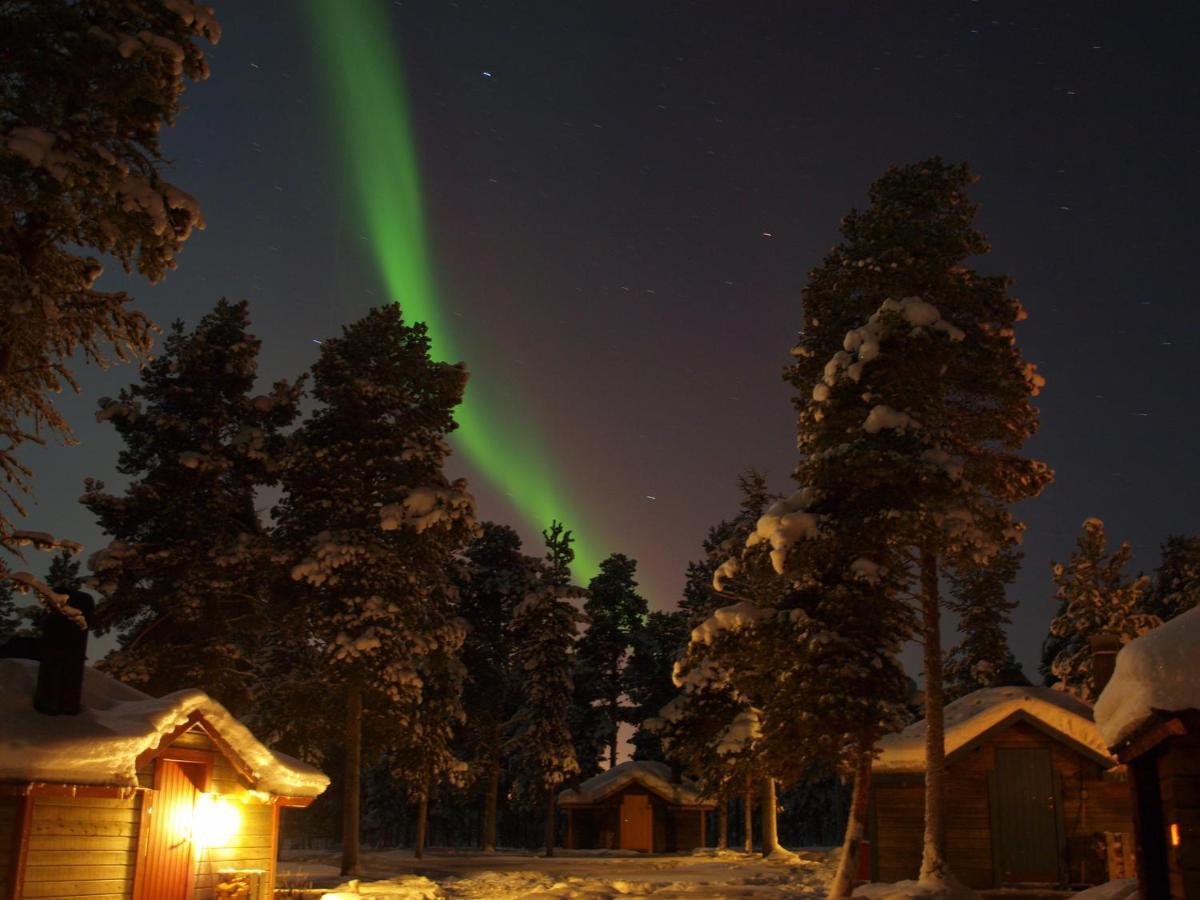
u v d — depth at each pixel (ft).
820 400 80.74
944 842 74.64
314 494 122.83
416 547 123.65
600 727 221.25
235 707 125.70
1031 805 89.61
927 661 78.79
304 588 122.83
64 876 55.31
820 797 263.08
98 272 57.16
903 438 77.66
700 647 86.17
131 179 52.90
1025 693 99.60
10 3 51.83
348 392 125.29
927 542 76.89
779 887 94.68
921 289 84.74
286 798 75.10
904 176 87.40
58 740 54.19
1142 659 32.12
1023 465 83.97
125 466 128.88
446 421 131.34
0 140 48.29
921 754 92.17
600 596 229.45
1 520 49.85
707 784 134.62
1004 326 84.79
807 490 82.48
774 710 80.12
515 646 185.16
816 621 78.64
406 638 118.21
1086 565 124.26
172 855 65.00
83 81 52.80
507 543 187.32
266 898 71.82
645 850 189.06
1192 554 159.43
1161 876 36.52
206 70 57.41
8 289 49.44
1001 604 167.63
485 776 180.65
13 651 64.18
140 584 123.24
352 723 116.88
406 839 229.66
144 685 121.60
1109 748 37.17
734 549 143.33
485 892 97.40
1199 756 31.40
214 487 127.54
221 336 135.74
